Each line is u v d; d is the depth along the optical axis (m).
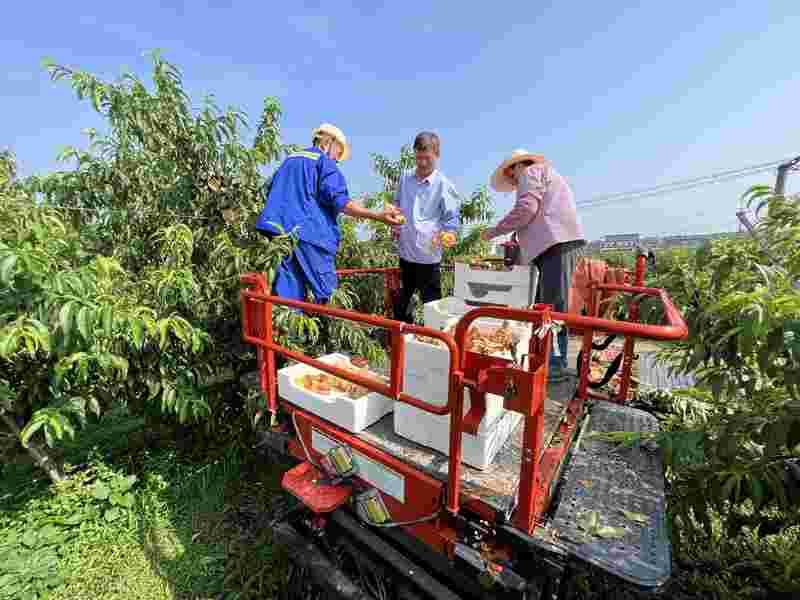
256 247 2.83
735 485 1.61
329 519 1.88
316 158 2.67
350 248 5.08
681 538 2.12
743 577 1.98
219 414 3.12
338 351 3.15
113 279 2.60
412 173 3.70
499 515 1.28
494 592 1.36
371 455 1.64
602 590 1.89
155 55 2.88
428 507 1.46
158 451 3.24
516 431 1.79
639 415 2.19
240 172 3.09
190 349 2.76
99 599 1.99
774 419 1.53
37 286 1.80
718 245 2.11
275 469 3.00
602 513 1.40
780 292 1.45
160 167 2.94
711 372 1.73
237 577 2.13
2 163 2.91
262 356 2.19
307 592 1.93
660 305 2.18
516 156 2.84
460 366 1.29
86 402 2.44
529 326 1.99
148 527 2.45
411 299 3.97
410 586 1.62
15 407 2.47
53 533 2.34
